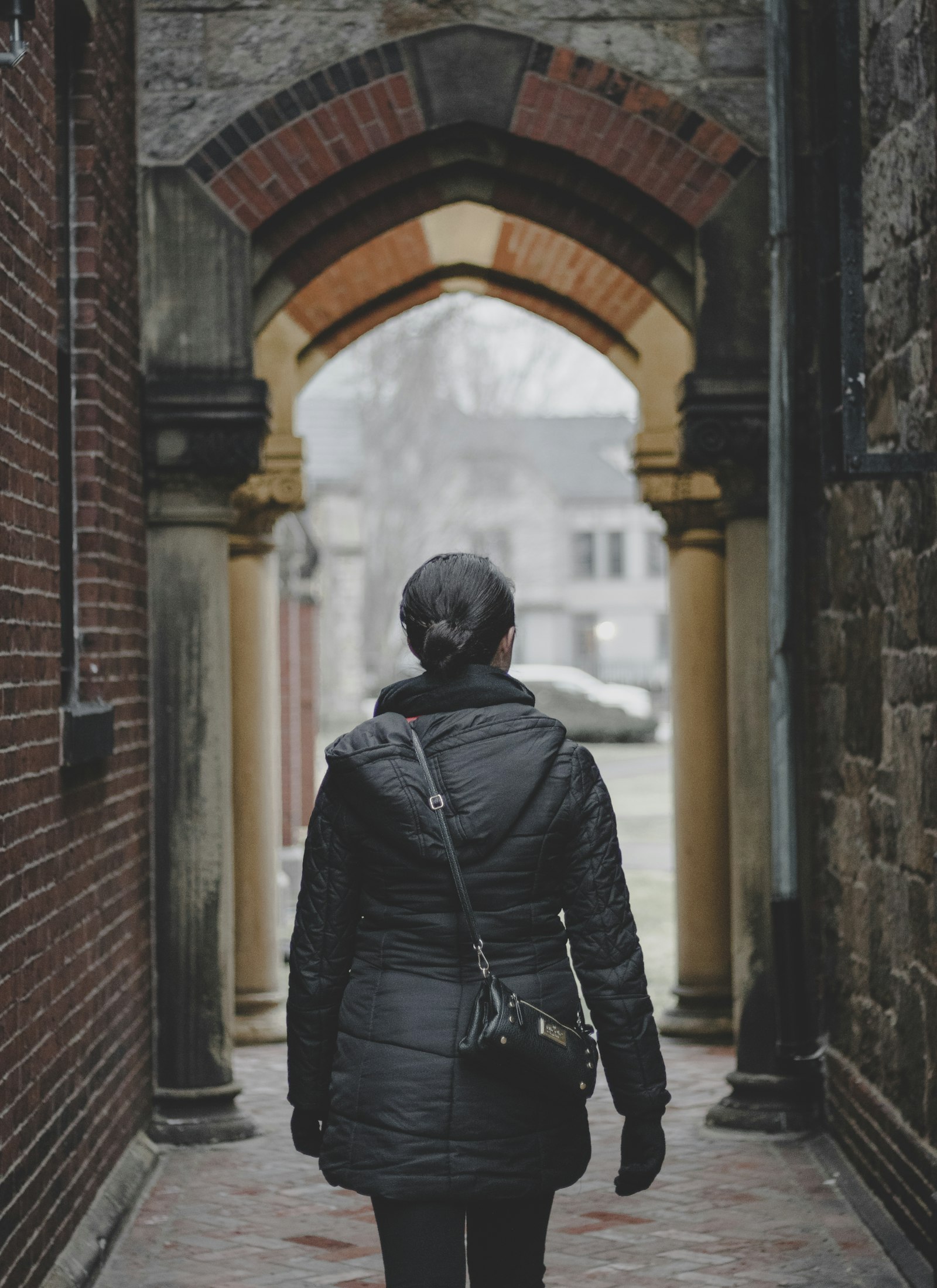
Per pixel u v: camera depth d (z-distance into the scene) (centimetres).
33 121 500
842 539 665
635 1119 326
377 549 5047
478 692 333
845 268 520
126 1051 647
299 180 722
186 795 715
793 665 702
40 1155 479
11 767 450
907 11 557
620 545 8344
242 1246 564
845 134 523
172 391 707
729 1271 530
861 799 634
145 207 714
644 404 966
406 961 322
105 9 638
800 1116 714
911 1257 523
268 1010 980
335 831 331
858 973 641
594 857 328
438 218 966
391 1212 317
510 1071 314
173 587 716
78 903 550
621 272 963
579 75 729
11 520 457
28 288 488
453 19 726
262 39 721
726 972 962
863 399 519
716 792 963
